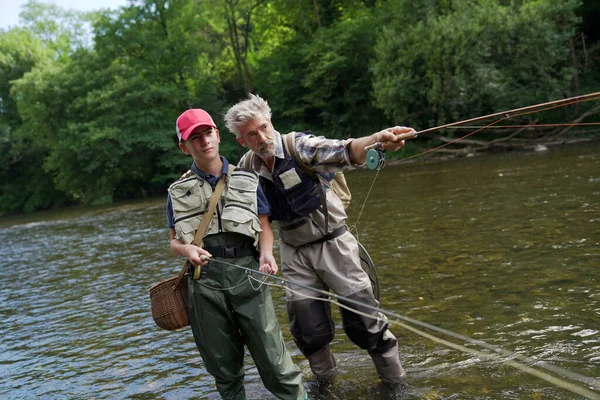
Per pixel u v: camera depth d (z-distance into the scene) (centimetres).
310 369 346
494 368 306
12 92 3253
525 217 736
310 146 288
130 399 333
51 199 3716
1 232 1938
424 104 2456
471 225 741
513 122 2266
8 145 3616
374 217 952
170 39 3125
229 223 263
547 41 2141
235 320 274
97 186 3109
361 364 342
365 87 2928
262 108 289
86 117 3034
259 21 3497
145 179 3145
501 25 2175
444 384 295
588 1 2578
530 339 339
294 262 317
